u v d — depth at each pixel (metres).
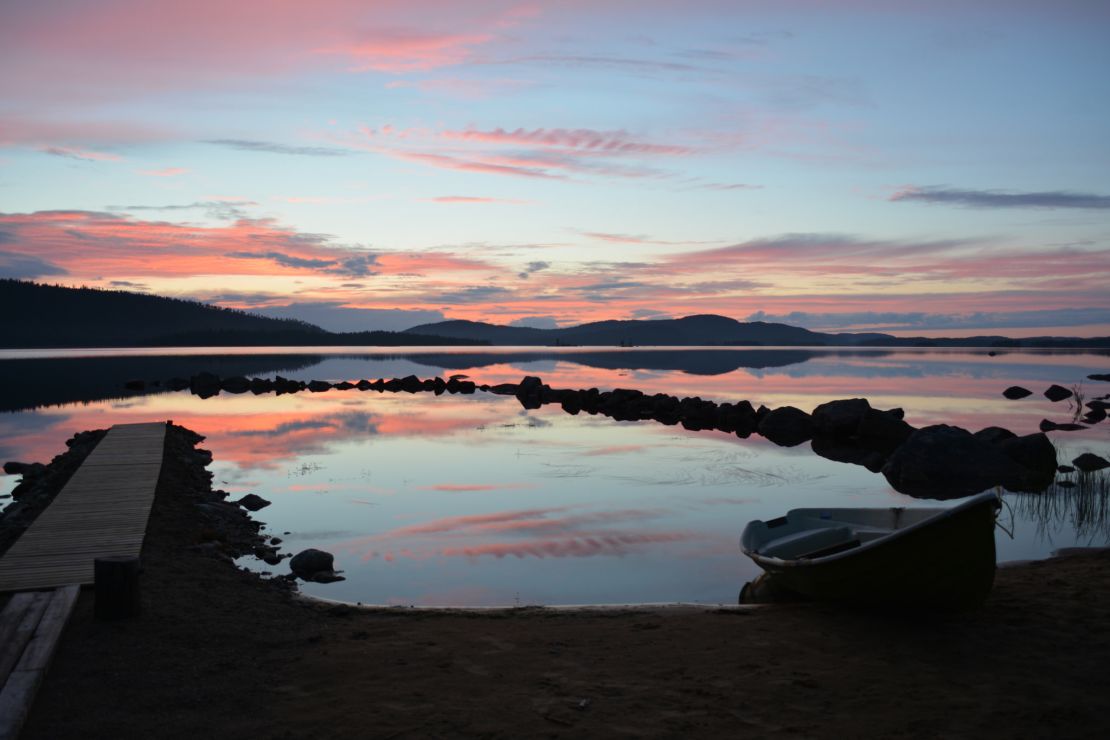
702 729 4.90
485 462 18.48
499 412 31.58
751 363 95.44
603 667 5.98
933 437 16.94
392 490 15.06
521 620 7.30
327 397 40.09
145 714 5.12
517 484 15.69
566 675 5.82
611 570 9.78
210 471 17.17
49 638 6.05
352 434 24.08
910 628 6.73
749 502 14.06
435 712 5.17
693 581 9.33
